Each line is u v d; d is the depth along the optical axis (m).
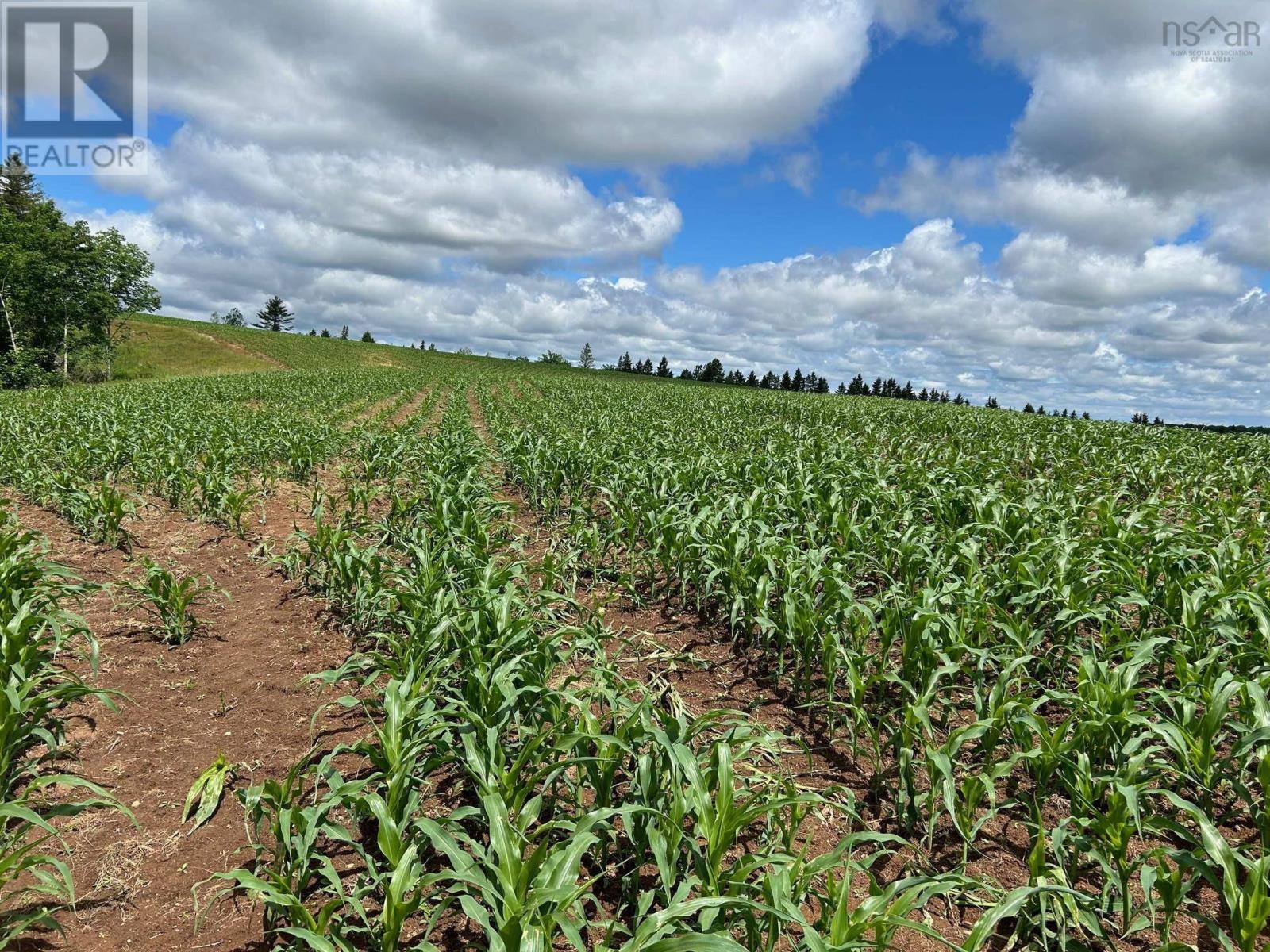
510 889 2.37
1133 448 12.66
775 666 5.41
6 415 16.11
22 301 40.19
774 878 2.49
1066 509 7.41
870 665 5.09
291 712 4.66
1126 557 5.18
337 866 3.31
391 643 4.26
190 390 28.66
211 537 8.48
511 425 17.33
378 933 2.78
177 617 5.55
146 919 2.99
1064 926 2.70
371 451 11.95
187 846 3.42
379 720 4.55
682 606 6.55
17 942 2.76
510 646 3.88
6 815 2.58
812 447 12.54
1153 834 3.51
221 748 4.24
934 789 3.38
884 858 3.47
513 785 2.94
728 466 9.92
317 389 30.70
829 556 5.96
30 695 4.09
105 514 7.62
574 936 2.21
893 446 14.38
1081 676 3.76
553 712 3.51
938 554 5.73
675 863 2.85
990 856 3.45
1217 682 3.37
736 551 5.67
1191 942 2.94
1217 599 4.29
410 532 7.20
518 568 5.41
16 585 4.80
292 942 2.86
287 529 8.97
